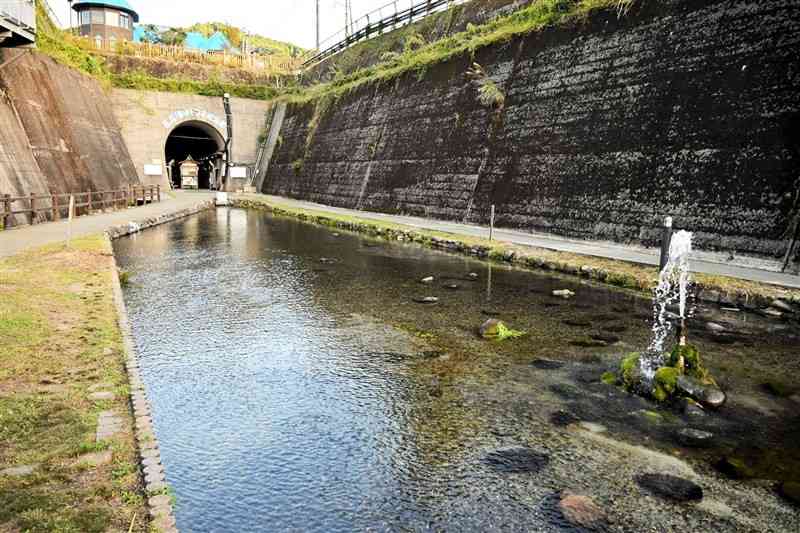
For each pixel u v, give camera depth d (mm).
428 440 5672
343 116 34750
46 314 8539
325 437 5723
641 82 16078
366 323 9922
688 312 10414
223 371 7551
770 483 4906
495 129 21406
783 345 8539
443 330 9477
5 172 18594
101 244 15523
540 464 5223
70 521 3672
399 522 4359
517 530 4258
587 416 6219
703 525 4316
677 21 15484
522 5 25828
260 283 13312
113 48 44188
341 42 45312
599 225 16406
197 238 21375
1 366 6355
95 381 6062
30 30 19859
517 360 8008
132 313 10500
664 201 14672
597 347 8555
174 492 4734
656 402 6598
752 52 13391
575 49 18734
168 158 60500
